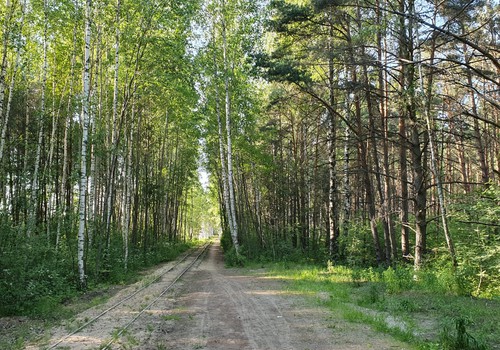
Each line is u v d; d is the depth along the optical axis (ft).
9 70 71.15
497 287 41.52
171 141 132.05
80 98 54.90
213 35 92.48
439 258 50.47
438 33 46.96
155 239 118.21
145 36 69.97
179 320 33.42
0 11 56.54
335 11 57.47
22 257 40.86
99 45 72.64
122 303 42.16
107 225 69.26
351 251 70.49
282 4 61.46
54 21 65.87
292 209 114.01
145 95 82.53
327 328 29.43
